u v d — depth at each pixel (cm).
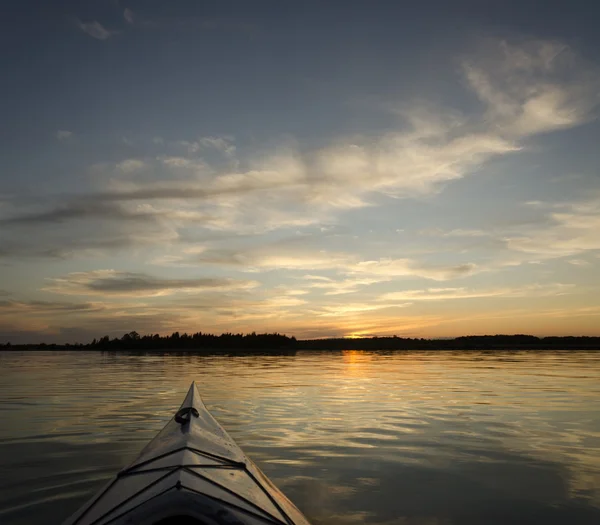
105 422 998
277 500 417
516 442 831
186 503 339
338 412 1125
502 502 555
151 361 3641
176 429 595
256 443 821
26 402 1294
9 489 583
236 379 1970
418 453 759
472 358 3928
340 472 662
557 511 529
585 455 747
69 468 666
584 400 1316
